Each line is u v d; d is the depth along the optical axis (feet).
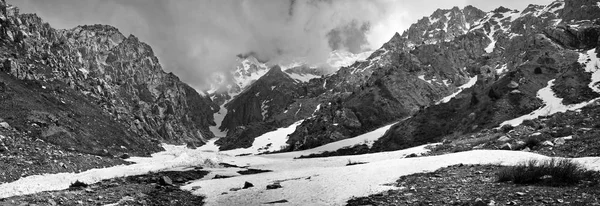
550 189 76.84
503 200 71.87
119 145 299.58
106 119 347.36
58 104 285.43
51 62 355.97
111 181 148.15
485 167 114.11
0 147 160.15
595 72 335.88
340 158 284.61
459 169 116.06
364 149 404.77
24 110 229.66
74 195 106.73
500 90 376.07
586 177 82.74
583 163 96.94
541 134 186.70
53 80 326.85
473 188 86.63
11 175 134.10
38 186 118.93
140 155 302.45
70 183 131.54
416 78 552.41
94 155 226.79
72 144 227.61
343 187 106.73
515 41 513.86
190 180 167.12
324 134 508.53
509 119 326.03
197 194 117.91
